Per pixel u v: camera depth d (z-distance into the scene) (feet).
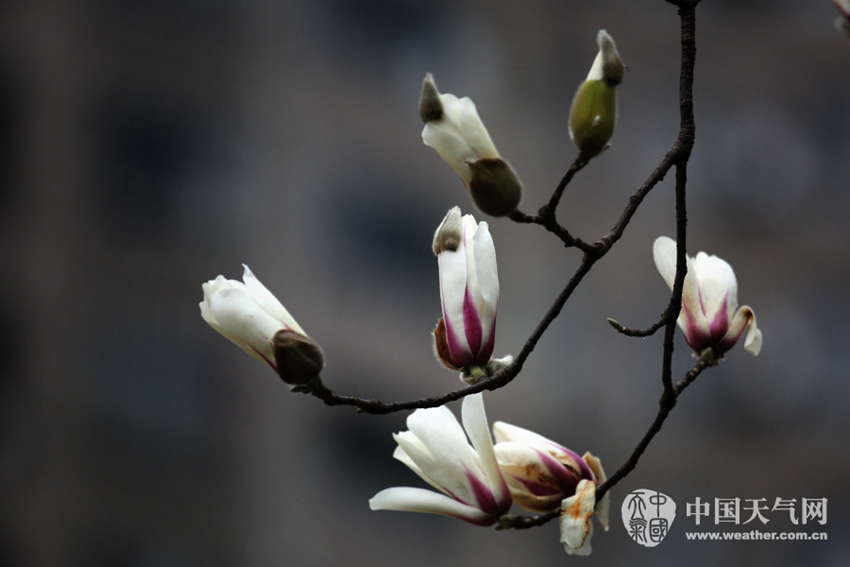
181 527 70.33
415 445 10.03
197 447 71.72
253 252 77.71
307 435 71.26
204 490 70.69
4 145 73.77
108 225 75.82
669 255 10.96
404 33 83.82
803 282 91.71
